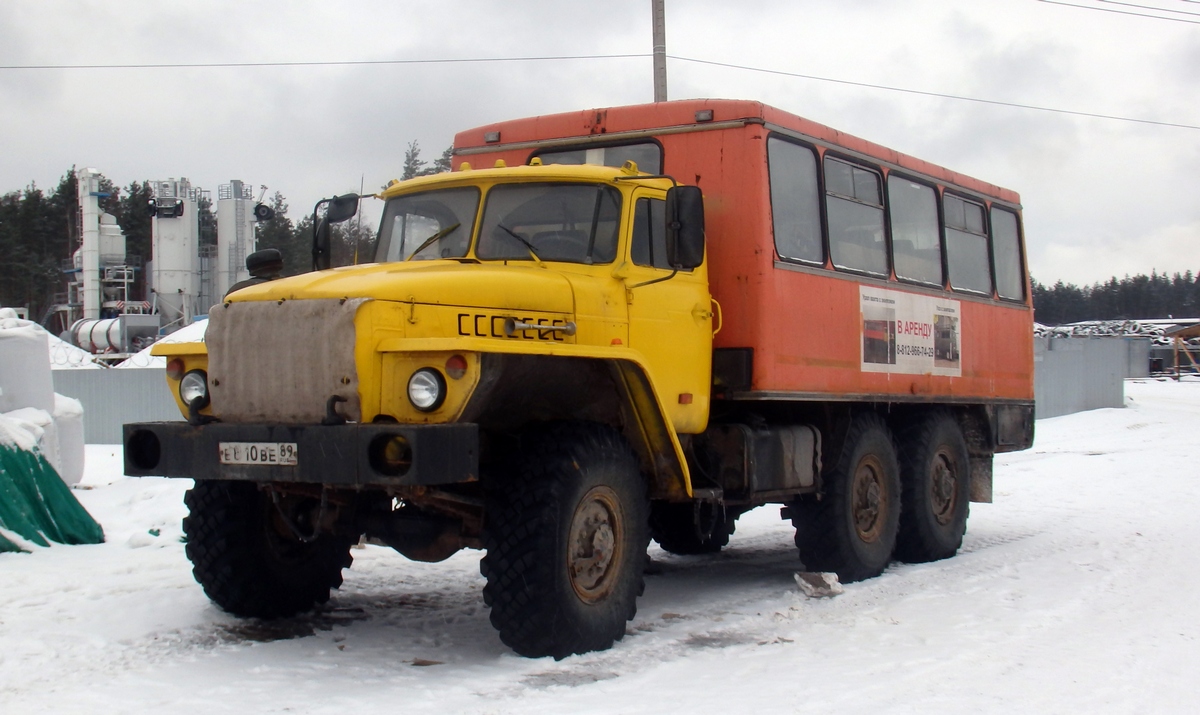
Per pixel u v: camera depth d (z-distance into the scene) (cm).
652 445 688
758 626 702
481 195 709
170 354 629
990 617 723
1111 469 1800
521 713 495
